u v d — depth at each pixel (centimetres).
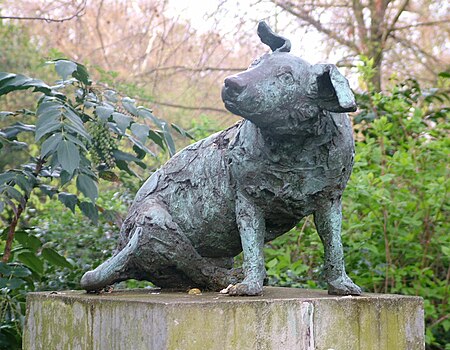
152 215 242
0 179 289
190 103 759
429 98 436
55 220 449
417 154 371
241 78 199
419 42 692
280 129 207
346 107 197
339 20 666
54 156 268
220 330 200
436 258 372
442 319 344
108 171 310
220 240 245
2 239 339
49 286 373
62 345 239
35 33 782
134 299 212
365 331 223
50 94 287
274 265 345
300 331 212
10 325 335
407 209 341
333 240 232
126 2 883
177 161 254
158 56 812
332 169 222
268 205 228
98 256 411
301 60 208
